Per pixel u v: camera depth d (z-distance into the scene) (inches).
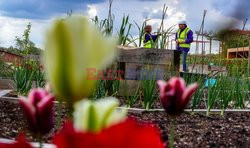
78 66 21.2
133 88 298.8
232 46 740.0
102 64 21.2
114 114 20.4
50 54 21.1
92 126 19.8
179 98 50.2
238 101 271.9
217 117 225.1
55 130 151.7
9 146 22.5
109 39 21.2
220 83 255.9
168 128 181.6
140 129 18.8
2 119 181.5
